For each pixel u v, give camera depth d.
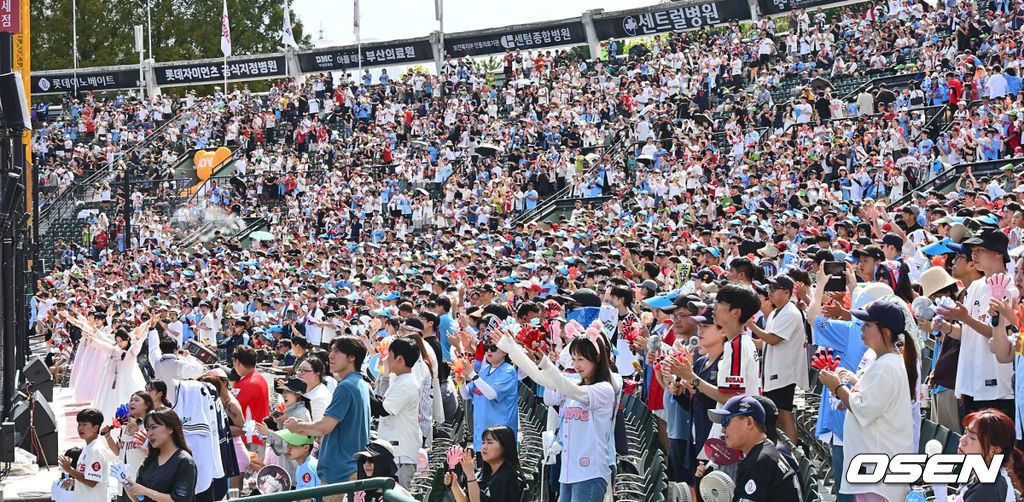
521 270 19.20
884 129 28.06
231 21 82.88
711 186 28.05
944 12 35.44
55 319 28.42
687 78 38.81
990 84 28.09
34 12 80.31
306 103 47.31
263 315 25.91
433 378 11.39
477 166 37.88
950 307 7.86
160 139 50.72
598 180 34.03
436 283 18.09
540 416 12.16
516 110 41.84
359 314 19.81
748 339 7.55
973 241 8.45
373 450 8.24
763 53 38.16
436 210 36.41
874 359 6.88
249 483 12.42
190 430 10.02
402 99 46.75
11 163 15.34
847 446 6.88
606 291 12.66
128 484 8.40
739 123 33.88
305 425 8.36
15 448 14.64
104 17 81.06
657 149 33.41
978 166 24.77
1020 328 7.35
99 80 58.47
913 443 6.70
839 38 38.72
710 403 7.88
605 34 47.84
